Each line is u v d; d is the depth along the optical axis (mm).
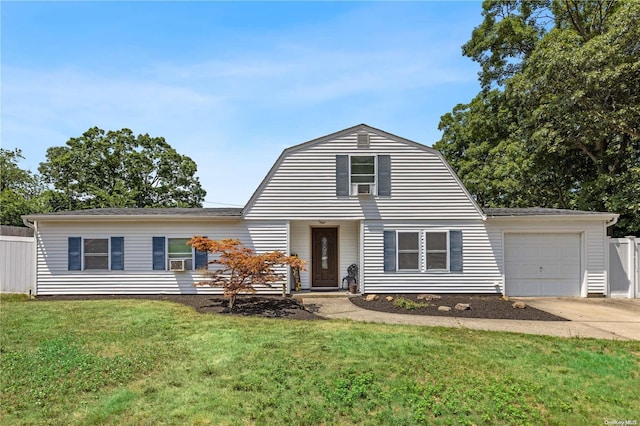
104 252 12648
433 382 5043
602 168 17812
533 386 4930
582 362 5844
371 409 4344
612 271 12844
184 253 12805
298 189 12914
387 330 7758
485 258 12852
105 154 31297
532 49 20766
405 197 12945
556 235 12945
